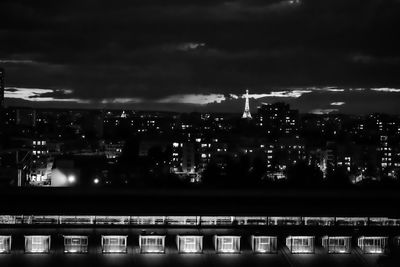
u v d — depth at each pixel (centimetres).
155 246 14338
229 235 14462
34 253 14062
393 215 15350
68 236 14250
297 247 14575
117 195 16288
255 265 13975
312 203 16112
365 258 14425
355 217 15338
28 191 16162
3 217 14862
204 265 13875
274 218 15275
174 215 15050
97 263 13775
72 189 16275
